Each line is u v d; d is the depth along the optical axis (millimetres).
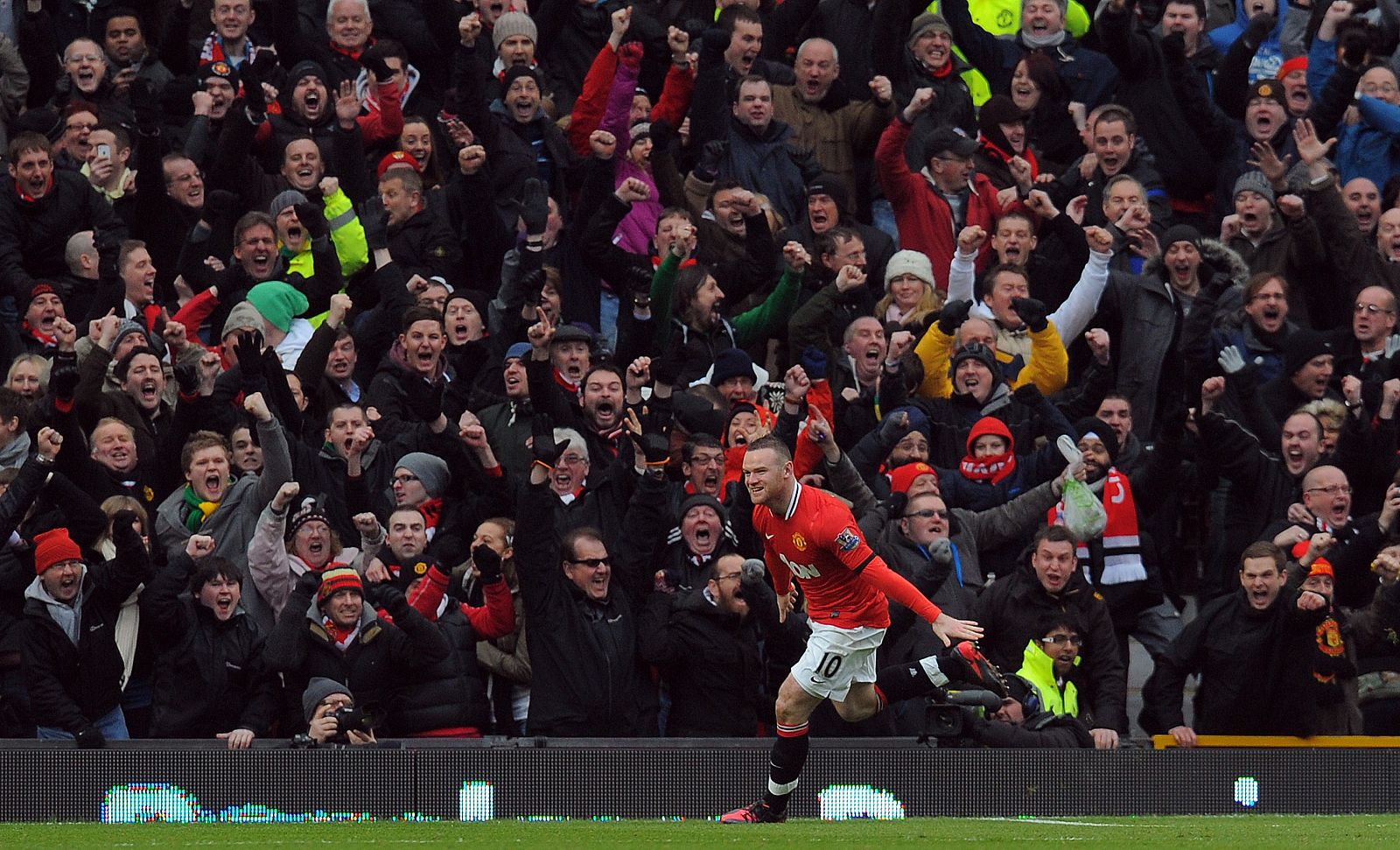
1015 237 45844
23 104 48906
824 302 42750
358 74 51000
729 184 45875
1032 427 41438
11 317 42719
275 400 38594
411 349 40531
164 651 33594
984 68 54875
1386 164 51906
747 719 35344
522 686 36125
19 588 33844
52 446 33531
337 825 29531
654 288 42906
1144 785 33375
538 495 34625
